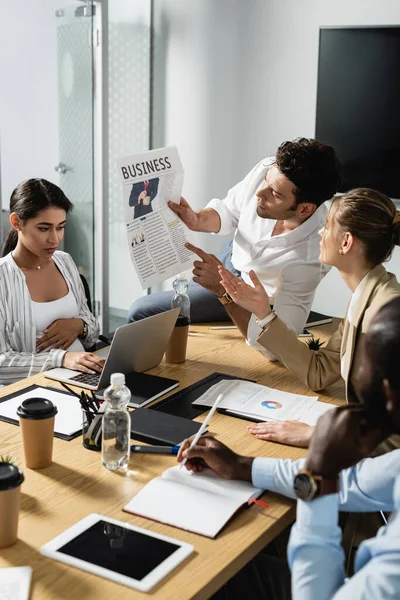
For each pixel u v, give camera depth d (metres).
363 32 3.67
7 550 1.22
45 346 2.41
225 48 4.17
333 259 1.89
